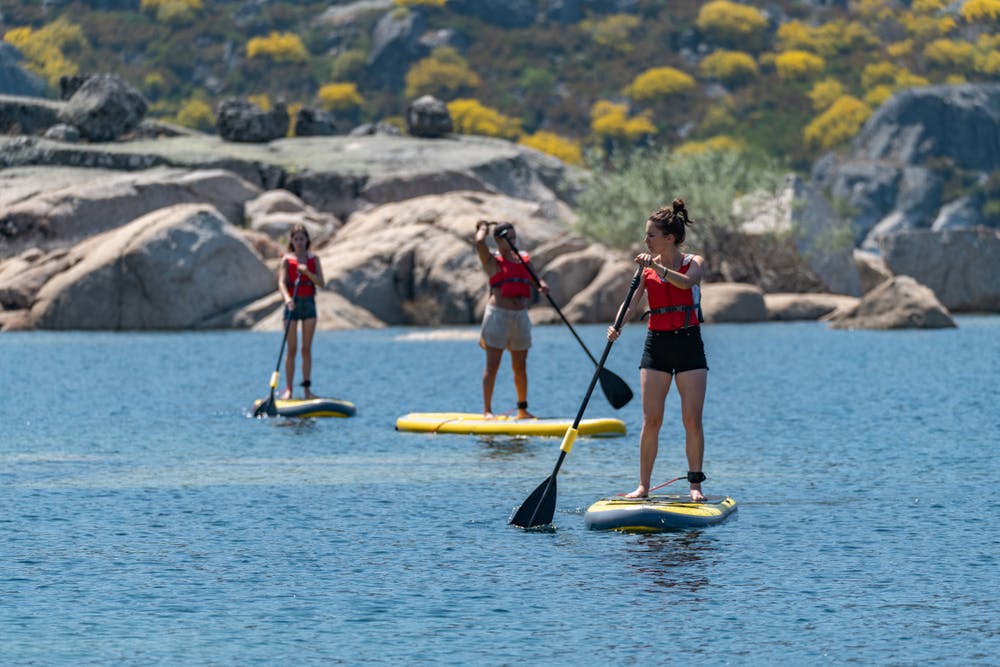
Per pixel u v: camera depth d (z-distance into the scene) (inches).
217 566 895.7
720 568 885.2
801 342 3186.5
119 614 782.5
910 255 4970.5
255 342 3329.2
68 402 1969.7
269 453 1432.1
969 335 3403.1
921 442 1478.8
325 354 2910.9
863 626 753.0
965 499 1123.3
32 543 967.0
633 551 936.3
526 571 880.3
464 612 784.3
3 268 4237.2
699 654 706.2
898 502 1112.8
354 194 5123.0
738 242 4731.8
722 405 1867.6
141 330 3907.5
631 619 768.3
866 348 2962.6
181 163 5142.7
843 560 905.5
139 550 943.7
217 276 4003.4
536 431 1578.5
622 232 4606.3
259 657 702.5
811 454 1397.6
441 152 5482.3
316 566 895.7
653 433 1077.8
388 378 2348.7
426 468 1321.4
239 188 4783.5
